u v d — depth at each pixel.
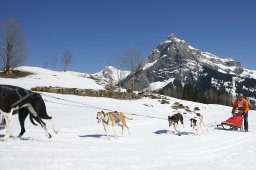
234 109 19.36
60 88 41.19
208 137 15.70
